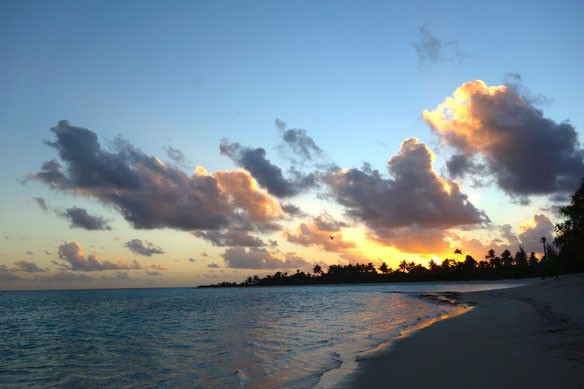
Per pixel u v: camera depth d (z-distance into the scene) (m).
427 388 11.06
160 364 19.23
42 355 24.67
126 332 34.84
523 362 12.91
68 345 28.61
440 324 28.11
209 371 16.92
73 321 49.31
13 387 16.61
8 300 136.88
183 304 83.88
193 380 15.45
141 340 28.89
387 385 11.91
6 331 40.66
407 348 18.45
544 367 12.00
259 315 47.31
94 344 28.36
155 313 58.50
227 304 78.69
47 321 50.88
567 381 10.34
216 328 34.38
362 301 74.31
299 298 99.94
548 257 72.19
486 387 10.49
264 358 19.02
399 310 47.88
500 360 13.59
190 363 18.98
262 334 28.28
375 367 14.69
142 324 41.66
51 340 32.00
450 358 14.95
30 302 117.56
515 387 10.21
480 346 17.05
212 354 21.11
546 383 10.31
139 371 18.00
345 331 27.95
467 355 15.23
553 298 43.09
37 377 18.39
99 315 57.84
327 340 23.78
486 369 12.48
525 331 20.41
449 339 20.20
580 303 33.78
